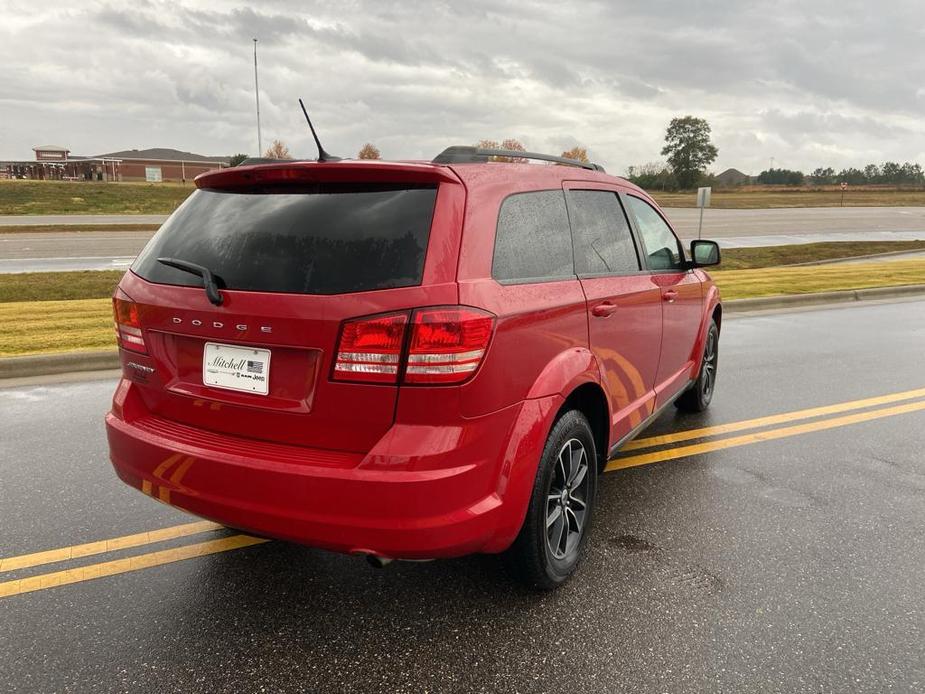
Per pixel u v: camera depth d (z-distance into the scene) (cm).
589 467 305
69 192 4994
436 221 229
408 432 220
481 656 247
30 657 245
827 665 242
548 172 303
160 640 256
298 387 231
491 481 239
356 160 247
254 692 228
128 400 277
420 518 220
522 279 261
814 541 337
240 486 235
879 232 3522
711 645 253
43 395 589
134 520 355
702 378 535
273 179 250
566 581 297
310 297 223
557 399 266
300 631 262
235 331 236
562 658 246
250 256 240
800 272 1662
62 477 411
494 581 297
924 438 495
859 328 976
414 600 282
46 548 325
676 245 440
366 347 217
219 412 249
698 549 328
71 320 897
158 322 258
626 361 346
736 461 446
